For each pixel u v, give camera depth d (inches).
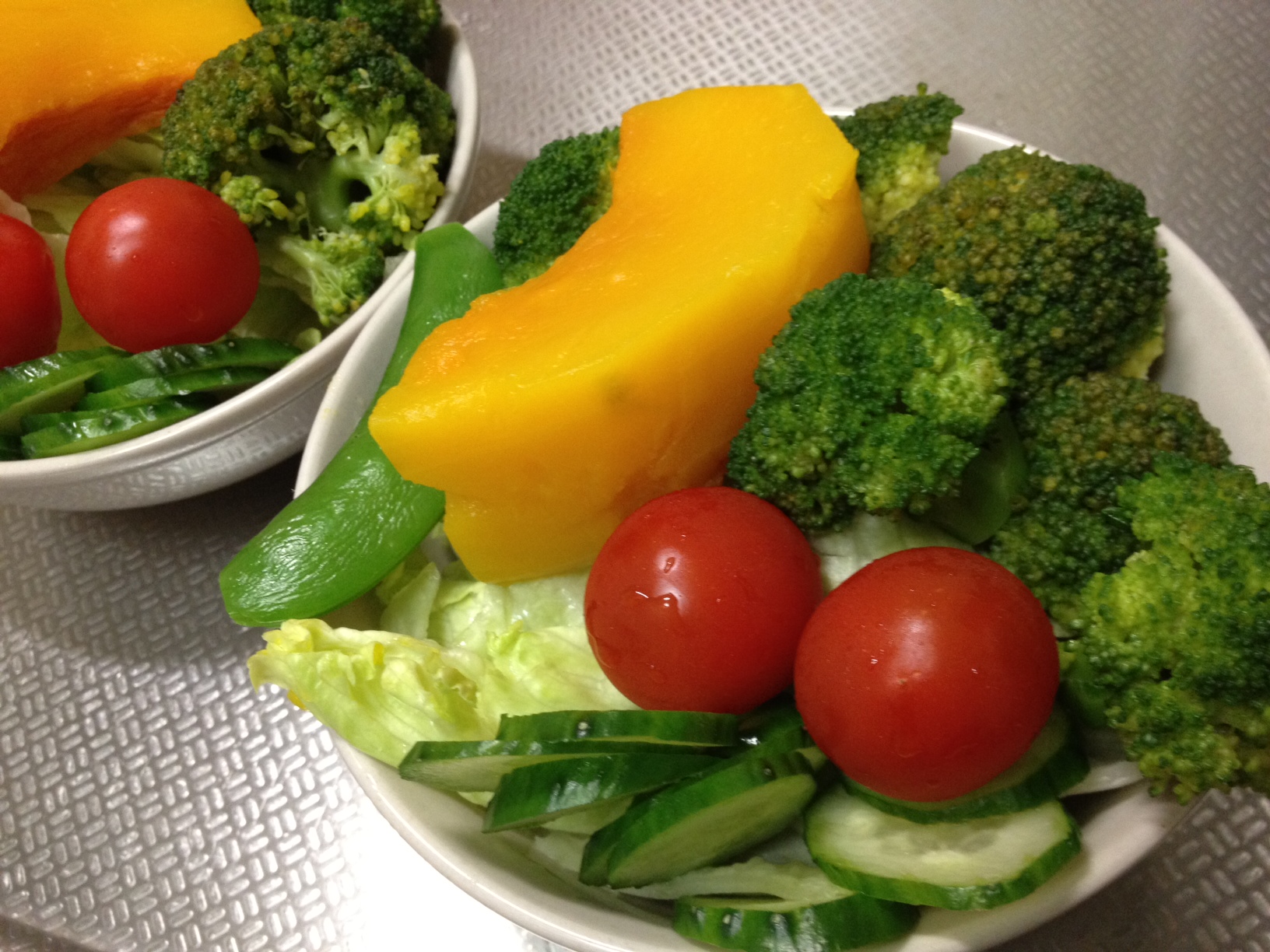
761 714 5.6
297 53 8.0
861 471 5.5
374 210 8.1
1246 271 8.2
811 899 5.1
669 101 6.7
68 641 7.8
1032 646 4.9
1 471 6.9
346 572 6.2
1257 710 4.9
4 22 8.0
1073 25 9.8
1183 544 5.1
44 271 7.5
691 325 5.5
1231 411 6.0
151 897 6.9
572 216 7.0
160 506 8.2
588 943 5.0
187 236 7.3
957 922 4.9
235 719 7.4
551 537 6.1
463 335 5.8
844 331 5.5
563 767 5.1
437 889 6.8
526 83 10.3
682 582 5.3
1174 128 9.0
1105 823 5.1
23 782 7.3
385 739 5.7
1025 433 5.9
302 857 6.9
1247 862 6.3
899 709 4.8
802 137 6.1
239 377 7.6
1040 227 5.8
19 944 6.8
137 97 8.4
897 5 10.2
